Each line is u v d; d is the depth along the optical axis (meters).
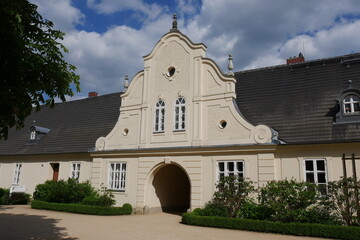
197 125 18.19
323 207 13.64
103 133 23.98
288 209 13.43
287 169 15.67
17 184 26.91
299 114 17.11
